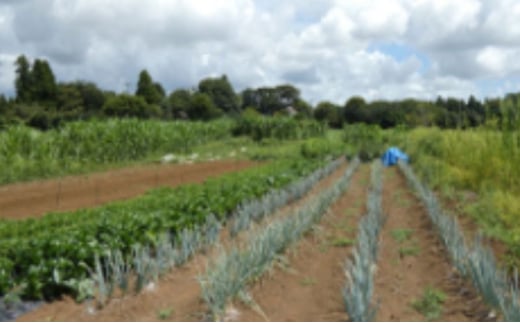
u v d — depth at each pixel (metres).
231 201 10.27
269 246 6.93
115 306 5.92
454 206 11.43
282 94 88.75
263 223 9.95
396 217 11.42
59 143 19.78
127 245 7.17
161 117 57.16
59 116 40.97
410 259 8.10
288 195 12.66
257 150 29.91
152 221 7.88
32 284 6.03
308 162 21.44
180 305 5.99
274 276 7.00
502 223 8.98
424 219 10.69
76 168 19.22
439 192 13.89
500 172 10.45
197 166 23.00
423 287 6.83
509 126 10.16
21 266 6.30
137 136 23.77
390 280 7.12
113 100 51.06
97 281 6.51
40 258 6.29
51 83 56.84
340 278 7.14
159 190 13.27
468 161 12.51
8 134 18.50
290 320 5.73
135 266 6.63
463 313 5.84
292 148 30.09
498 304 5.43
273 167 19.84
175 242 7.80
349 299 5.56
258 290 6.44
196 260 7.60
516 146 9.89
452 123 19.70
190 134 29.84
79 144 20.45
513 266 6.79
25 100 55.28
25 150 18.89
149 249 7.30
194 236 7.90
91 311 5.82
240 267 6.04
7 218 10.84
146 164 22.97
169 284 6.68
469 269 6.51
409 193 14.86
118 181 17.27
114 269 6.18
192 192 11.80
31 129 19.66
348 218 11.27
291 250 7.98
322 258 8.18
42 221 9.12
